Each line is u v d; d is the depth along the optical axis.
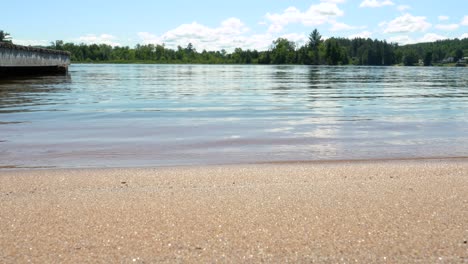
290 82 26.20
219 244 2.65
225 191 3.73
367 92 17.50
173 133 7.11
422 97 14.95
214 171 4.53
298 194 3.64
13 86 19.14
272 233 2.81
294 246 2.62
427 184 3.97
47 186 3.90
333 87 21.11
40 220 3.00
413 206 3.32
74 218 3.04
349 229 2.87
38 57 26.92
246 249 2.58
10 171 4.54
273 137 6.82
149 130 7.39
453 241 2.69
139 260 2.44
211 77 33.47
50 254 2.50
